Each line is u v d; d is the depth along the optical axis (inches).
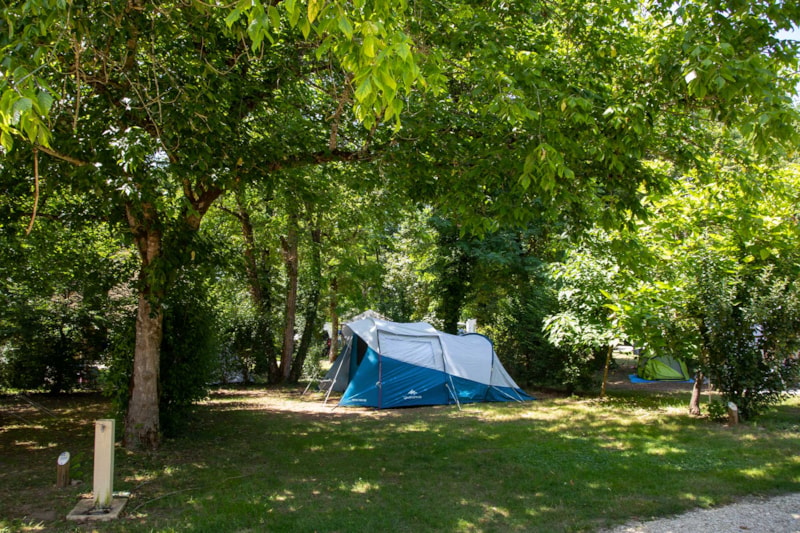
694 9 229.5
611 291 426.6
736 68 175.6
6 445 307.4
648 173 266.5
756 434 330.6
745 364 356.5
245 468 265.1
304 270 705.0
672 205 389.4
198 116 240.7
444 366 500.7
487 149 265.1
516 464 271.0
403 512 200.4
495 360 528.7
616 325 401.7
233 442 323.9
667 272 389.1
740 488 223.8
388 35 133.9
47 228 352.8
